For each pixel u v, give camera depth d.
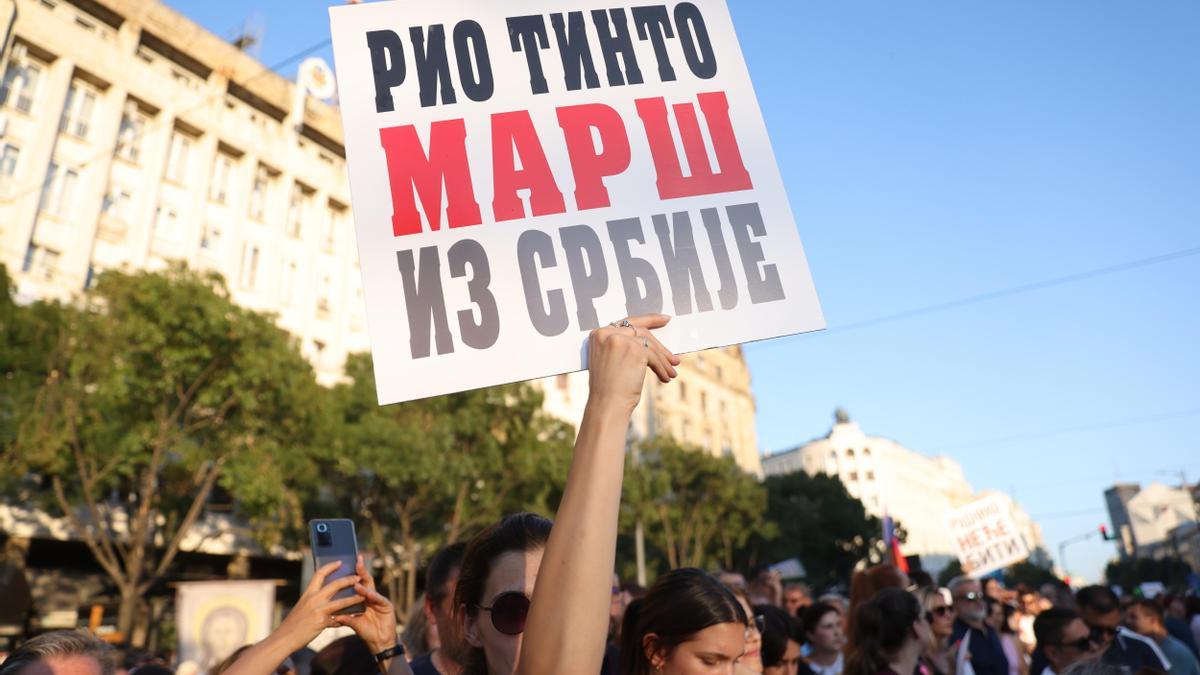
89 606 21.81
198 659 9.91
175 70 29.05
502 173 2.02
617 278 1.94
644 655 2.05
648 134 2.12
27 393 15.20
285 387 17.97
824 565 45.50
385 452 20.17
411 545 22.48
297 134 32.47
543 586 1.15
